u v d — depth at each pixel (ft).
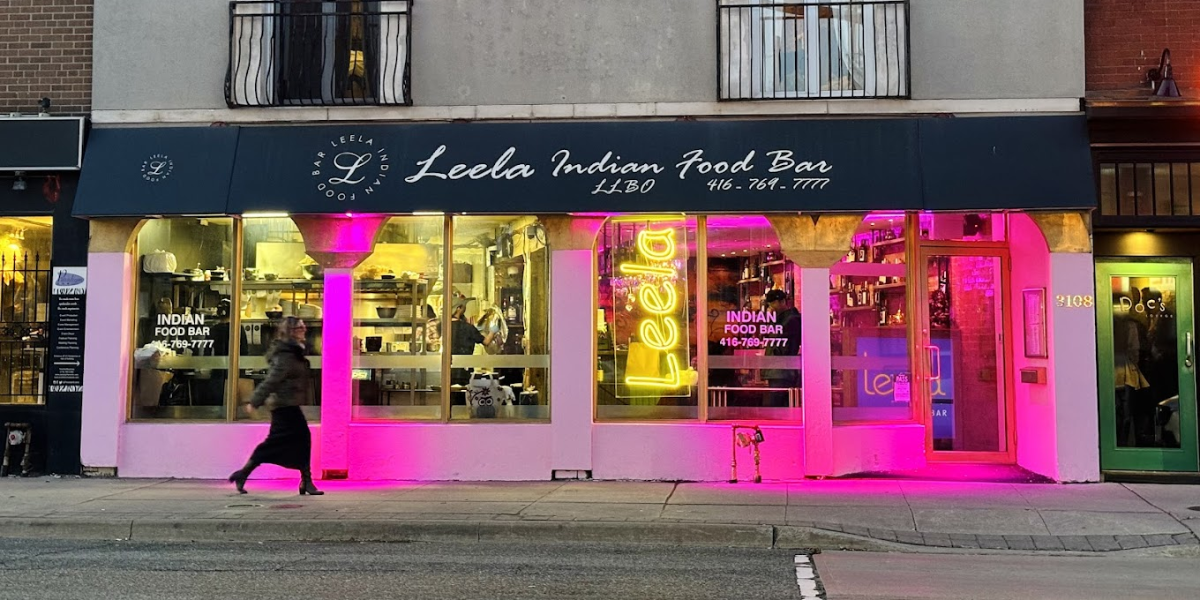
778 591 21.33
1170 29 35.29
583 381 35.76
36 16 37.96
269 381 32.55
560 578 22.59
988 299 38.11
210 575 22.84
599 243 36.76
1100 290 35.17
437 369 37.01
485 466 35.94
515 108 36.24
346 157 35.81
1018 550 26.37
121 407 36.81
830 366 35.35
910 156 34.42
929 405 37.86
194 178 35.83
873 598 20.71
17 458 37.09
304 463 32.68
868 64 35.73
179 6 37.24
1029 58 34.96
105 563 24.29
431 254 37.37
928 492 32.45
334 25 36.73
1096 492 32.24
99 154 36.55
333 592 21.07
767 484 34.32
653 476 35.50
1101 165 34.73
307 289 37.70
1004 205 33.37
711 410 36.19
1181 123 33.68
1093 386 33.91
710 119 35.73
